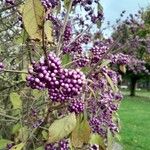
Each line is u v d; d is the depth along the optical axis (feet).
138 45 10.21
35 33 5.42
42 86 5.26
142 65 14.15
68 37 9.52
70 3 8.45
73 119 6.59
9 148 8.48
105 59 9.12
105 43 11.64
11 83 10.09
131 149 37.81
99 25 10.97
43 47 5.47
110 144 8.66
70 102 6.82
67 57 8.70
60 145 7.77
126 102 90.68
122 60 10.04
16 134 9.39
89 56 8.85
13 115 10.21
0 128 10.93
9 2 7.82
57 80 5.30
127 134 43.78
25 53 10.52
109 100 10.14
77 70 5.37
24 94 9.77
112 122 10.48
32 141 8.66
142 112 69.87
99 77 8.90
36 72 5.25
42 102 9.27
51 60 5.26
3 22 10.57
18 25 10.66
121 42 10.20
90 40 11.05
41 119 8.92
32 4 5.33
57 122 6.55
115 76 9.93
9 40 10.84
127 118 59.00
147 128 50.37
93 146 8.18
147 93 137.28
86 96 8.65
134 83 118.62
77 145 6.88
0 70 6.02
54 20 9.33
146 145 39.37
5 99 11.14
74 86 5.32
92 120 9.64
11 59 10.54
